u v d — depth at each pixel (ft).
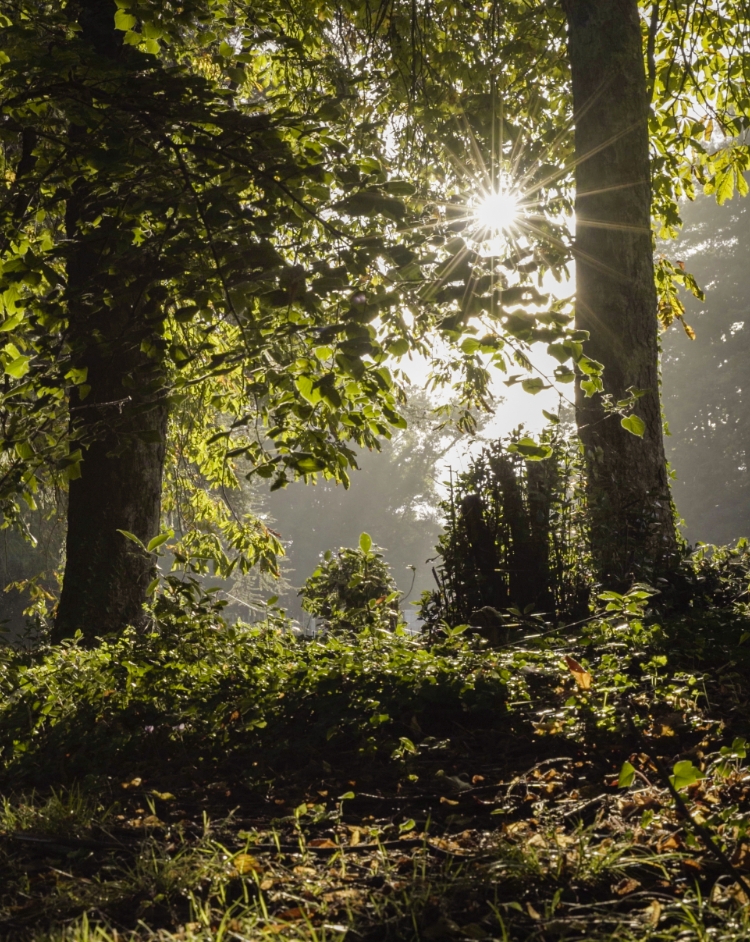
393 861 11.58
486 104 40.68
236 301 16.42
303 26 36.99
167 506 50.98
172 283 19.02
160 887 10.94
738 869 10.14
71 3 28.94
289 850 12.34
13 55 19.92
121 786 16.52
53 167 18.84
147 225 20.01
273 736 18.03
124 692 20.89
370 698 18.39
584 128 30.99
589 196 30.55
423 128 39.06
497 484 28.22
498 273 14.66
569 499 28.30
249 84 37.14
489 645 24.72
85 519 32.83
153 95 18.15
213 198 16.61
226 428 42.52
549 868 10.58
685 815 9.97
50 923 10.23
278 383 15.30
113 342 17.83
